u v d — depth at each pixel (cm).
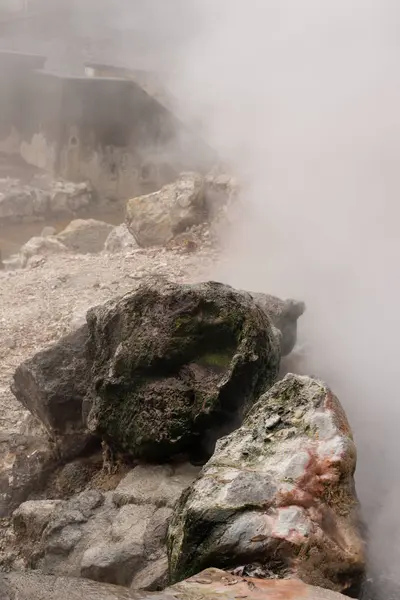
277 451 334
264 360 414
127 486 408
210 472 330
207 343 423
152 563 351
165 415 415
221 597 274
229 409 410
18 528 427
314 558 300
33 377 487
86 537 380
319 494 317
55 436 486
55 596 269
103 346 448
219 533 304
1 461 509
